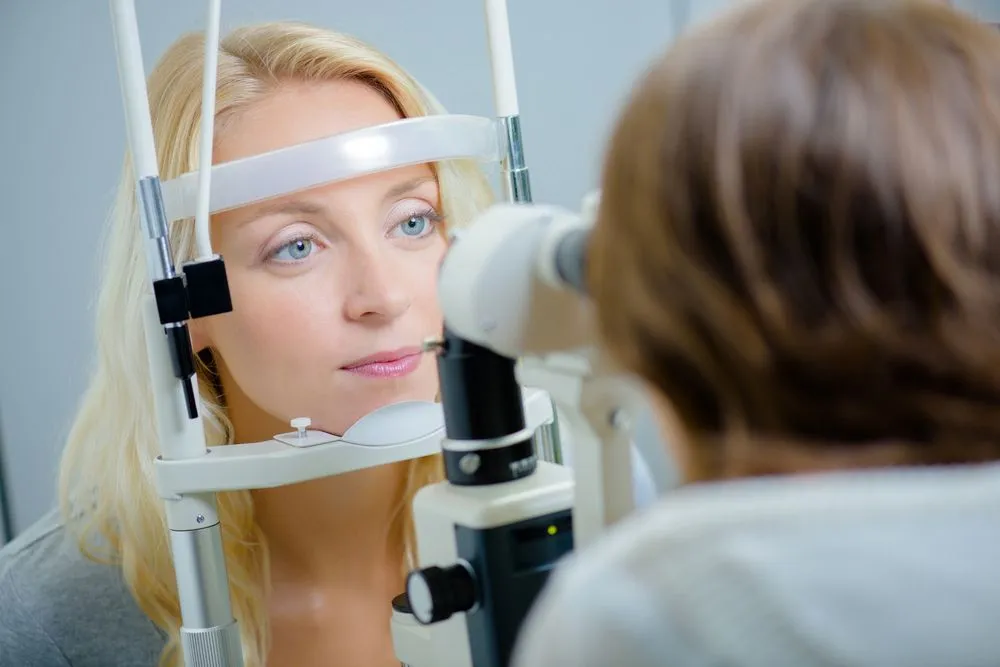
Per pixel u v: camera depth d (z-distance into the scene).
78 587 1.02
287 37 0.96
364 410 0.92
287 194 0.88
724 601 0.36
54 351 1.47
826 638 0.35
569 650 0.38
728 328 0.39
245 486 0.74
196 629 0.75
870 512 0.37
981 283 0.38
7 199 1.43
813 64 0.40
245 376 0.93
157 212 0.72
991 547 0.36
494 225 0.59
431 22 1.47
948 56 0.41
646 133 0.42
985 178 0.39
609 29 1.56
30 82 1.40
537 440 0.93
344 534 0.99
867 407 0.39
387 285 0.91
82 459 1.09
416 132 0.84
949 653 0.35
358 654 1.00
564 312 0.59
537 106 1.54
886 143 0.38
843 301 0.38
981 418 0.39
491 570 0.61
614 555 0.39
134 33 0.71
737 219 0.39
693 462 0.43
